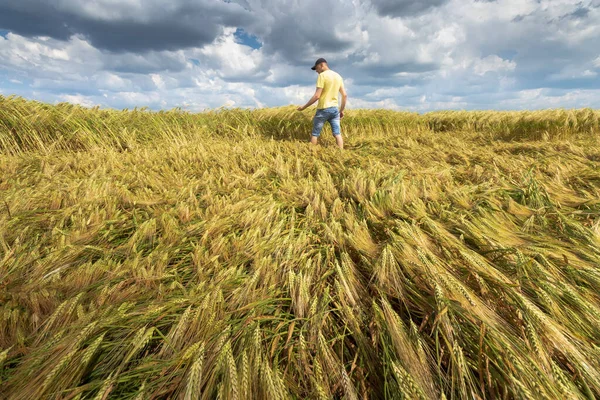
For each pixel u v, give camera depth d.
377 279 1.29
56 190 2.32
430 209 1.96
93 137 4.97
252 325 1.05
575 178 2.66
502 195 2.28
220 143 5.29
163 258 1.43
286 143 5.16
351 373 0.99
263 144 5.02
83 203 2.08
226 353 0.89
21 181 2.74
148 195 2.34
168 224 1.80
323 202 2.10
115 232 1.80
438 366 0.90
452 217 1.78
